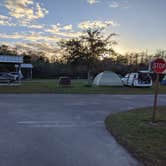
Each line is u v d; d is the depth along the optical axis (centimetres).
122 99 1548
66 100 1420
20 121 811
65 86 2509
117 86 2680
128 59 6078
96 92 1953
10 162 444
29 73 4938
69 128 725
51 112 1000
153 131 670
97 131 693
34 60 5659
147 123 775
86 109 1105
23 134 643
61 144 562
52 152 504
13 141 577
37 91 1916
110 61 3347
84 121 834
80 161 457
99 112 1030
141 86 2533
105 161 460
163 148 522
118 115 929
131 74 2678
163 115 923
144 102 1412
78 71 4894
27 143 563
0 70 3938
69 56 2886
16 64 3428
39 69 5028
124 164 446
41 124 772
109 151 518
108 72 2731
